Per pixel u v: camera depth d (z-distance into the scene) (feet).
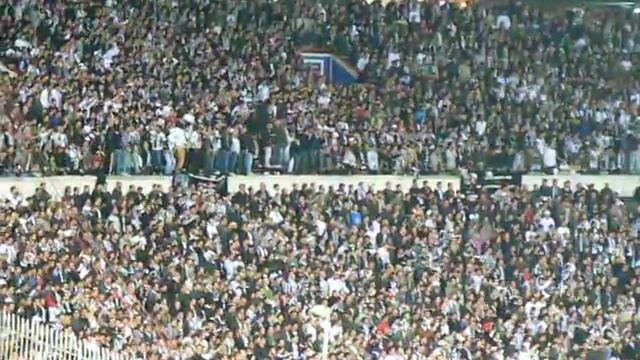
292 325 564.71
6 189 632.38
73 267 546.67
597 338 647.15
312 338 563.89
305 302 603.67
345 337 573.33
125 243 591.78
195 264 596.70
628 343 649.61
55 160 651.25
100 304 521.24
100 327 499.51
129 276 566.36
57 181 647.97
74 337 436.35
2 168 638.94
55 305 511.81
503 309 654.53
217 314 559.38
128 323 506.89
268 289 595.47
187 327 540.11
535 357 622.95
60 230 577.84
